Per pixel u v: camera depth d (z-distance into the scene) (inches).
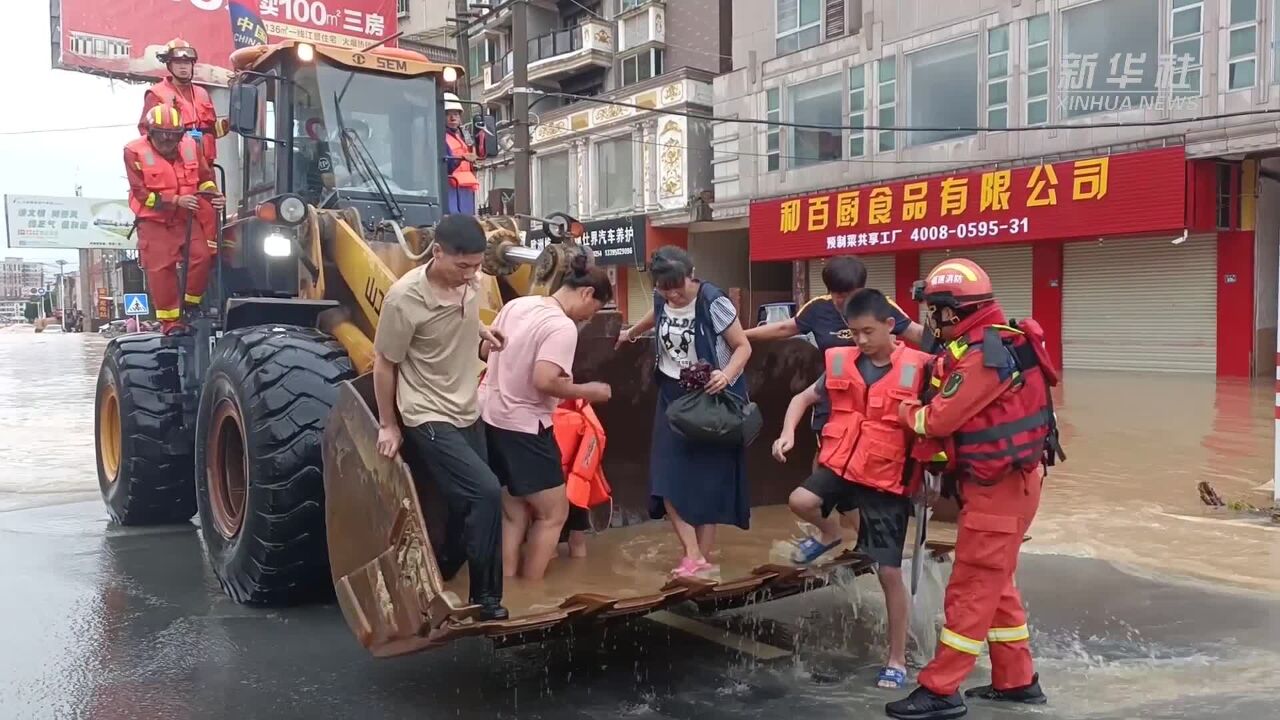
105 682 163.6
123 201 2010.3
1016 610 152.5
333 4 685.3
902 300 837.8
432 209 255.3
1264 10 581.6
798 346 214.8
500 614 139.6
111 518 295.9
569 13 1256.2
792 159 896.3
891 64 803.4
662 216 1011.3
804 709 152.4
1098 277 721.0
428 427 143.4
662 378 174.7
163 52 282.0
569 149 1122.7
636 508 208.1
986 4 730.2
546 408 163.0
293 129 238.5
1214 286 660.1
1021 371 141.0
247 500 191.5
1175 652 176.6
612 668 170.4
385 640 144.3
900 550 159.8
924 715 146.9
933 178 764.6
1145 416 481.7
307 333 204.7
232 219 266.4
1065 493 312.3
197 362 259.4
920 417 144.4
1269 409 492.7
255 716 149.9
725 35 1032.2
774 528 200.5
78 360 1162.6
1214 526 267.9
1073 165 672.4
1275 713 149.0
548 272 209.3
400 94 253.1
